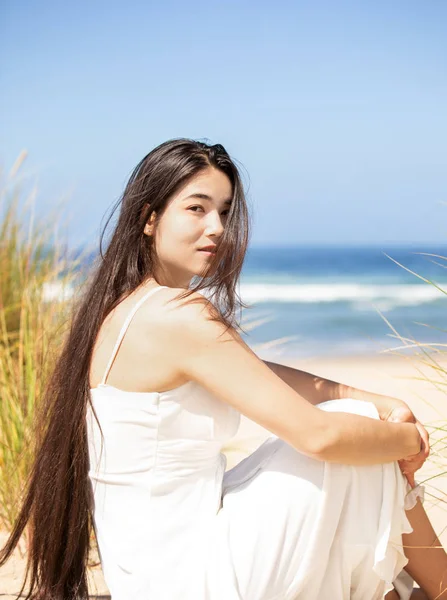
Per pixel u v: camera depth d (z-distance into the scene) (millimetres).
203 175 1911
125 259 1940
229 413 1865
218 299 1967
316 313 15578
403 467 1988
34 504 2053
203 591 1725
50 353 3117
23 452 2762
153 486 1787
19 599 2189
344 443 1761
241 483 1888
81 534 1993
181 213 1910
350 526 1812
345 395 2209
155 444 1790
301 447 1756
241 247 1964
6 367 3498
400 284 21688
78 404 1910
